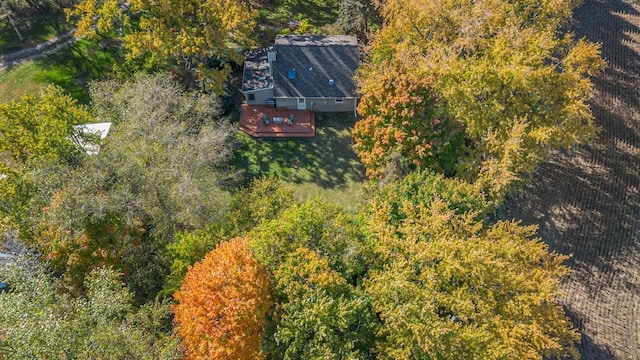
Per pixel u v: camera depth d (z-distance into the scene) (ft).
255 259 67.36
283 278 66.03
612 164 112.16
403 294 65.57
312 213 74.64
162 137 90.12
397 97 89.71
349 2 137.28
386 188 81.46
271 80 127.34
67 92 121.29
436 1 101.81
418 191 79.92
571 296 89.40
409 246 69.31
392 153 87.97
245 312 60.80
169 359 61.77
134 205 81.20
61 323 58.59
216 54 121.39
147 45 113.29
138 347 61.67
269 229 72.18
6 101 118.52
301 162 118.52
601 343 83.30
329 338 61.16
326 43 130.82
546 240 98.27
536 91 88.99
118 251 81.41
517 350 63.05
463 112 89.81
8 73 124.36
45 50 130.31
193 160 90.58
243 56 135.13
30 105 87.45
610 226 100.68
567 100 90.58
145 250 85.30
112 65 128.26
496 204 86.12
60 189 78.28
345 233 73.31
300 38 134.31
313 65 127.24
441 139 90.68
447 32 103.04
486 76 87.66
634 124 120.57
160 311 70.85
